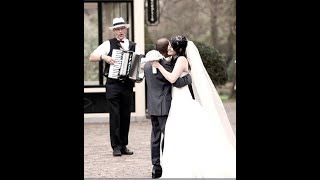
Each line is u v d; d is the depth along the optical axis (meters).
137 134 14.81
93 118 17.27
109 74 11.63
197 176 9.29
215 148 9.36
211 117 9.52
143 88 17.25
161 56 9.68
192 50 9.73
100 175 10.19
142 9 17.17
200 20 29.58
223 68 21.05
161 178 9.35
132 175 10.18
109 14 17.36
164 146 9.43
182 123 9.43
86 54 17.34
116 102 11.78
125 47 11.82
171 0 28.52
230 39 29.44
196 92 9.84
